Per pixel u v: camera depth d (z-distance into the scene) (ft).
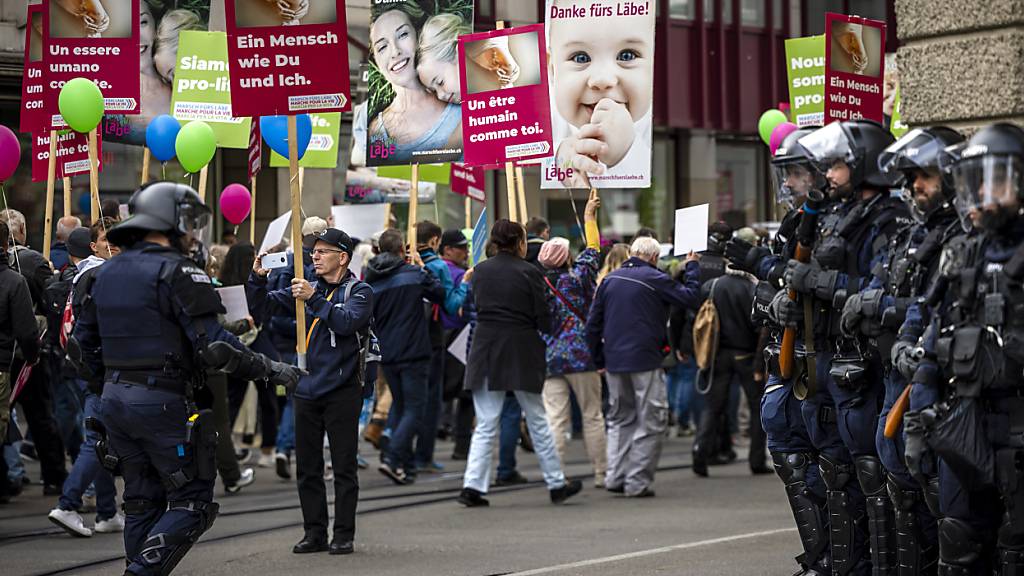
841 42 91.45
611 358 107.96
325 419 83.66
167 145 102.47
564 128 103.81
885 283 59.41
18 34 161.07
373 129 114.93
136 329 62.18
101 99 95.45
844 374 62.54
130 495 64.18
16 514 100.99
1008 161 50.57
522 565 79.30
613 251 116.98
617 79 102.99
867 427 62.69
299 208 80.53
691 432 157.99
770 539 86.58
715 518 96.68
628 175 103.71
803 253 66.18
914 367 54.54
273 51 80.23
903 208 62.80
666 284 107.45
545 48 103.09
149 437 62.23
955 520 54.34
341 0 80.23
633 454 108.06
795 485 69.15
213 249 121.19
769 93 240.12
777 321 66.64
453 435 139.54
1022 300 51.31
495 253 104.27
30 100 109.29
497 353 101.60
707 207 88.12
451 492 112.06
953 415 52.70
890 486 59.98
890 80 105.29
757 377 119.55
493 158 104.73
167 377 62.54
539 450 104.47
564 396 114.32
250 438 136.77
